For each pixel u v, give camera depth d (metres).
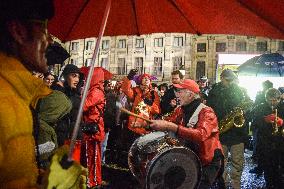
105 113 6.37
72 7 1.51
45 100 2.35
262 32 1.18
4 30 0.87
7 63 0.87
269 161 5.88
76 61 39.34
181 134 3.18
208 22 1.31
